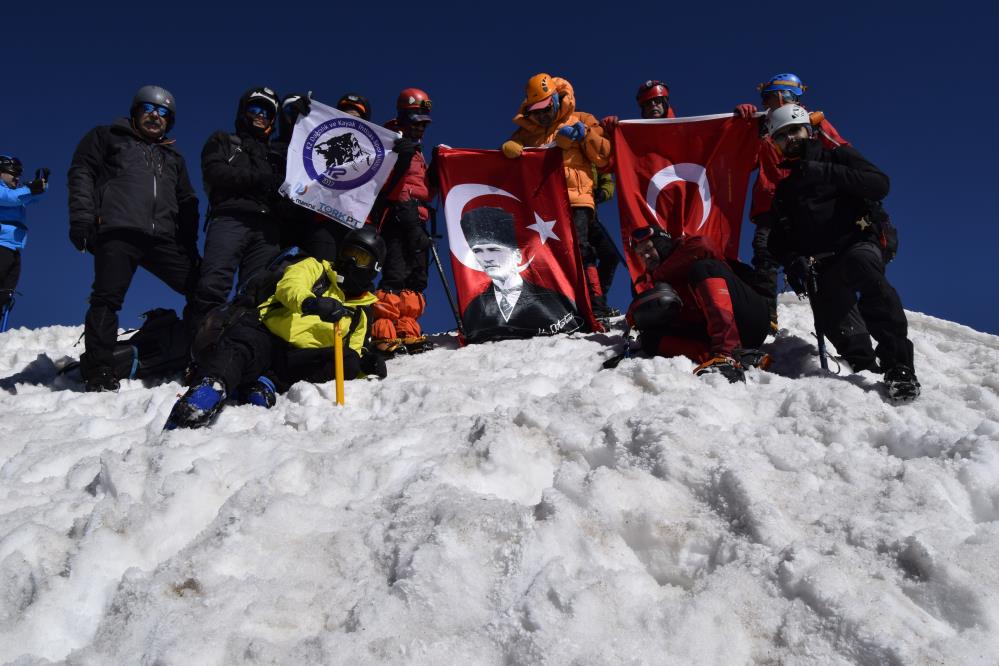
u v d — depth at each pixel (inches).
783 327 259.6
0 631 92.1
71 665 85.8
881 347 171.5
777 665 79.1
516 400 175.0
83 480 132.6
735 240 258.7
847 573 87.4
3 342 331.6
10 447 159.2
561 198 278.5
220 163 235.9
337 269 206.2
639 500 105.9
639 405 138.3
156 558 107.5
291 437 148.0
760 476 109.0
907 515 97.2
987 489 103.2
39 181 355.9
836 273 182.1
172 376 248.1
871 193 178.9
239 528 105.4
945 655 74.2
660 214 262.7
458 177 283.3
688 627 82.0
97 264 233.5
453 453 126.3
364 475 124.6
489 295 277.3
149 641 87.6
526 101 283.7
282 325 188.2
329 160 253.1
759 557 91.9
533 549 96.2
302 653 83.4
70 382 255.6
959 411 144.5
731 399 150.2
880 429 125.7
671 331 204.4
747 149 259.0
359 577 98.5
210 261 235.1
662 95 289.3
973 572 84.7
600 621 84.0
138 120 242.1
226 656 84.0
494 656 82.5
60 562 104.2
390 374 232.8
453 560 95.9
